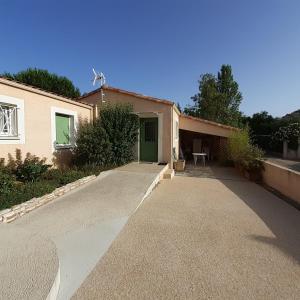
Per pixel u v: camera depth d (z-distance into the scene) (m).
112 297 2.90
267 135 25.17
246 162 10.85
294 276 3.42
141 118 12.98
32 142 8.12
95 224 4.96
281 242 4.52
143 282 3.20
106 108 11.31
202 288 3.11
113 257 3.79
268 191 8.76
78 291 3.00
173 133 13.09
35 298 2.61
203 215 5.86
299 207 6.82
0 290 2.71
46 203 6.03
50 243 3.85
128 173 9.47
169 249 4.11
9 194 5.56
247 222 5.50
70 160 10.38
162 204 6.68
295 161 19.47
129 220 5.36
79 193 6.91
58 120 9.84
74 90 22.08
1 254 3.48
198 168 14.30
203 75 31.77
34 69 19.89
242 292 3.05
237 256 3.95
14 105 7.42
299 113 31.45
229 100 31.94
